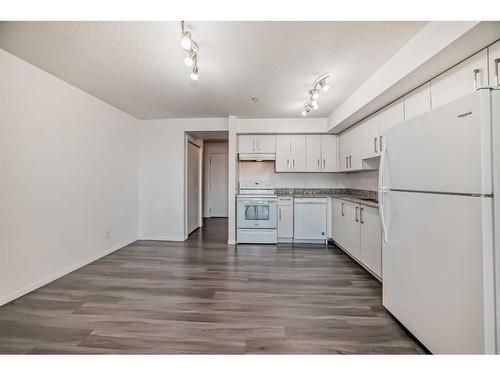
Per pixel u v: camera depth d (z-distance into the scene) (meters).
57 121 2.90
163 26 1.92
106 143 3.87
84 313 2.17
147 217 4.94
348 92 3.34
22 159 2.47
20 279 2.46
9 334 1.86
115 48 2.25
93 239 3.60
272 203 4.72
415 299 1.71
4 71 2.28
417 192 1.68
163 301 2.41
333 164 4.91
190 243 4.71
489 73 1.69
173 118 4.82
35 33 2.01
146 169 4.91
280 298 2.49
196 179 6.09
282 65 2.57
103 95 3.51
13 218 2.38
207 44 2.18
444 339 1.45
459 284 1.34
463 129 1.31
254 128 4.78
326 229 4.72
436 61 1.91
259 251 4.20
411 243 1.75
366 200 3.47
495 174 1.21
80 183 3.30
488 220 1.21
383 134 2.12
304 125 4.72
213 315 2.16
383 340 1.82
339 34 2.03
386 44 2.17
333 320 2.09
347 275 3.12
